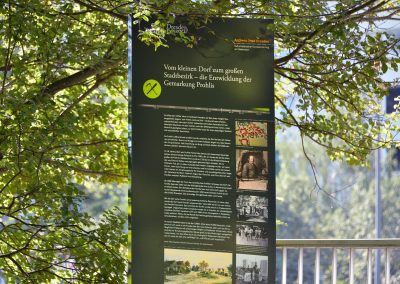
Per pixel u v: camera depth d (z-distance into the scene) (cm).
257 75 498
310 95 710
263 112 497
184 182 504
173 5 561
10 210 659
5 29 650
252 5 628
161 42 496
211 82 501
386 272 623
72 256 648
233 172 500
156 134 505
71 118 652
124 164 801
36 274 650
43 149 621
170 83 504
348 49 646
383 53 648
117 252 647
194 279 505
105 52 720
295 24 625
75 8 779
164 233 507
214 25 501
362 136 721
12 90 648
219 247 502
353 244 610
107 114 784
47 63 664
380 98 686
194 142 503
